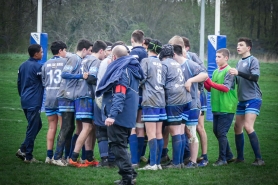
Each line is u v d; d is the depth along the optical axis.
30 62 17.58
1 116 29.53
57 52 17.73
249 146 22.62
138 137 17.27
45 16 80.69
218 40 28.28
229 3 94.38
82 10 80.00
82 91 16.64
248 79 17.36
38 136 23.58
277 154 20.41
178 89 16.47
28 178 15.20
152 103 16.14
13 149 20.17
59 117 18.38
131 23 82.56
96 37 79.00
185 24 87.44
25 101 17.39
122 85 13.55
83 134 16.83
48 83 17.44
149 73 16.17
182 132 17.16
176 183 14.80
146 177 15.41
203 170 16.77
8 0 83.50
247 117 17.77
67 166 17.08
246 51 18.08
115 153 13.86
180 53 17.34
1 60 67.62
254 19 95.44
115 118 13.66
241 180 15.41
